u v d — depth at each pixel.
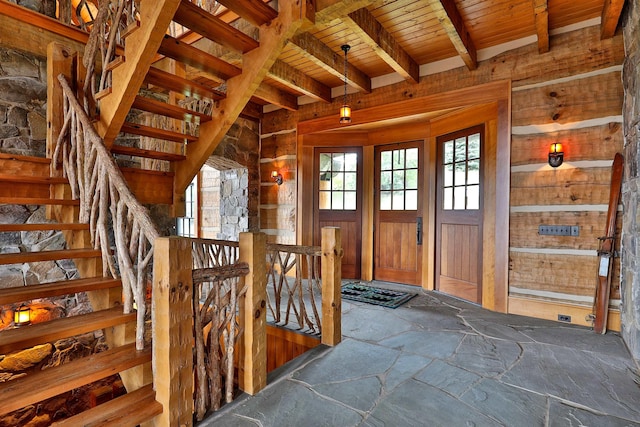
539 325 3.12
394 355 2.46
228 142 5.14
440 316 3.39
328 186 5.27
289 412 1.76
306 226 5.24
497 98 3.56
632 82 2.56
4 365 3.08
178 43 2.32
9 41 3.09
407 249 4.82
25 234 3.25
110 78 2.65
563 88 3.22
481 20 3.10
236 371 2.90
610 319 2.97
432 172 4.48
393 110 4.34
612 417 1.71
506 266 3.49
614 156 2.98
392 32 3.35
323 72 4.37
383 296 4.17
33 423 3.19
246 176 5.48
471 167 3.96
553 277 3.27
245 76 2.72
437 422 1.67
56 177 2.56
